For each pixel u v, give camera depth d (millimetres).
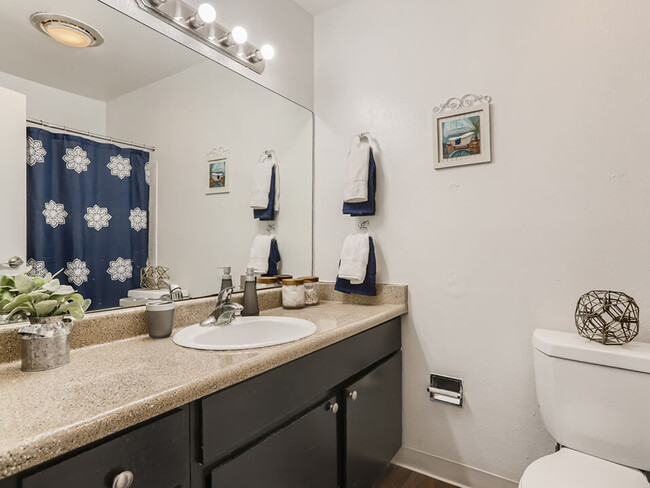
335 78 1972
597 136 1324
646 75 1249
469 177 1579
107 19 1154
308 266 1994
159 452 702
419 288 1704
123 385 733
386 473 1700
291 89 1904
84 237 1096
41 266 997
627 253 1275
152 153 1283
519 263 1470
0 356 865
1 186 930
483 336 1549
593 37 1332
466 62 1589
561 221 1387
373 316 1478
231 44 1519
